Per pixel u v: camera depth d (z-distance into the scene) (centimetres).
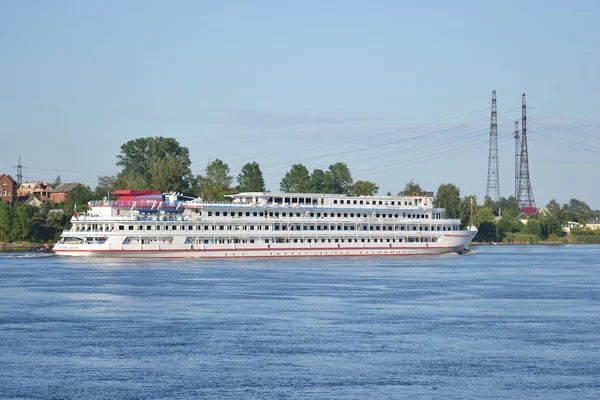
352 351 13175
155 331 14812
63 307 17738
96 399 10494
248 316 16575
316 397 10581
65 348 13300
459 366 12206
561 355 12988
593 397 10681
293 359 12588
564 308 18112
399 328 15275
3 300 18788
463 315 16938
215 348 13350
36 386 11050
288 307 17888
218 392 10788
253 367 12075
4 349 13212
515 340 14175
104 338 14138
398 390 10919
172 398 10531
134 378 11456
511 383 11294
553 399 10594
